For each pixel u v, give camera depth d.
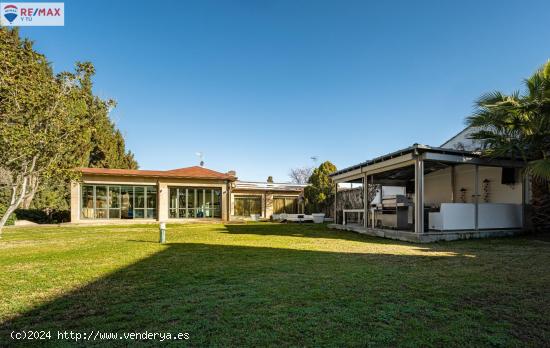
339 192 20.31
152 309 3.08
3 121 9.04
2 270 4.88
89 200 18.45
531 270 4.73
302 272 4.66
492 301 3.28
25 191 10.50
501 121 9.07
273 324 2.69
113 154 30.25
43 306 3.20
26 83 9.30
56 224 17.34
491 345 2.32
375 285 3.91
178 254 6.41
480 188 12.03
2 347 2.31
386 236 9.83
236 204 23.67
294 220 19.55
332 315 2.89
